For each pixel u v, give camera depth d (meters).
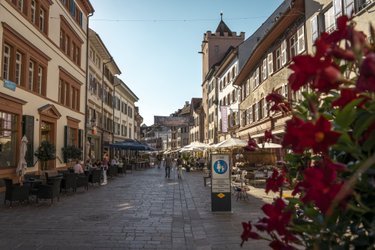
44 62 23.16
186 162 43.50
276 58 26.50
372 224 2.04
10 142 18.61
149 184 23.80
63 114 27.05
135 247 7.86
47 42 23.58
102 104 42.16
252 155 24.88
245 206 13.62
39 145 21.94
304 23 20.69
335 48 1.96
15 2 19.25
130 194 17.69
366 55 1.84
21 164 17.11
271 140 3.24
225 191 12.38
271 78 27.06
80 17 31.83
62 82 27.30
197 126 73.50
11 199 13.13
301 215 2.60
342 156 2.37
